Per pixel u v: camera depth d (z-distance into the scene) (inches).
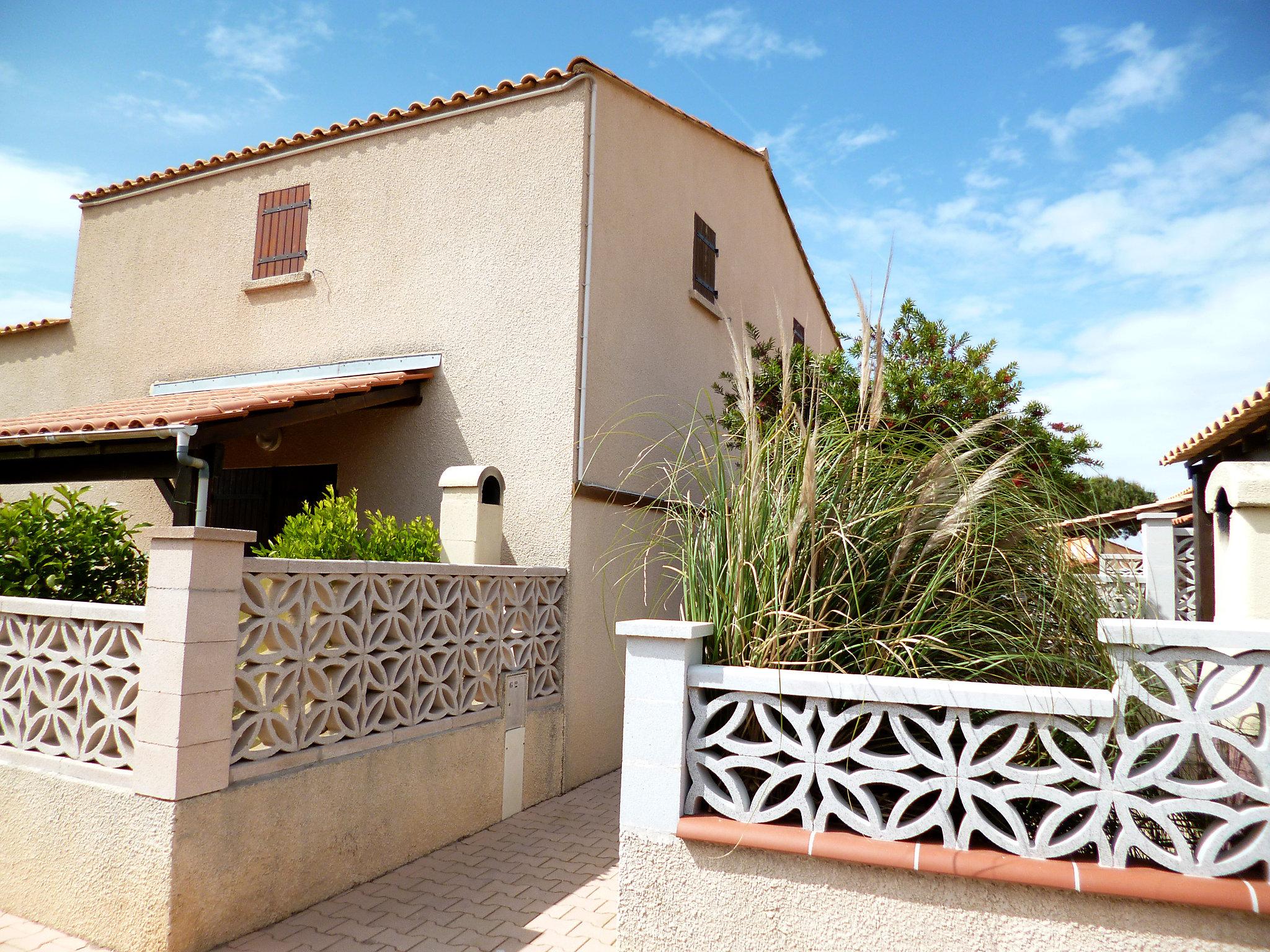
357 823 182.1
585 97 280.1
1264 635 102.5
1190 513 460.1
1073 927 104.0
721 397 385.4
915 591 135.3
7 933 155.7
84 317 385.1
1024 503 139.8
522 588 245.0
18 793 167.6
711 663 135.5
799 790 120.4
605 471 284.2
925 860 109.2
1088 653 132.0
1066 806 107.7
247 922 154.8
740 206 426.0
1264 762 102.3
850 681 118.4
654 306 326.0
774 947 117.5
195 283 355.3
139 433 216.4
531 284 280.7
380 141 318.7
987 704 111.3
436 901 173.6
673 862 124.6
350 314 315.9
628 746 129.0
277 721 164.4
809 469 127.2
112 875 148.6
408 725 200.1
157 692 145.9
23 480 265.9
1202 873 101.3
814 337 574.2
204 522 218.1
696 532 151.9
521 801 240.7
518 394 278.5
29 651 174.4
